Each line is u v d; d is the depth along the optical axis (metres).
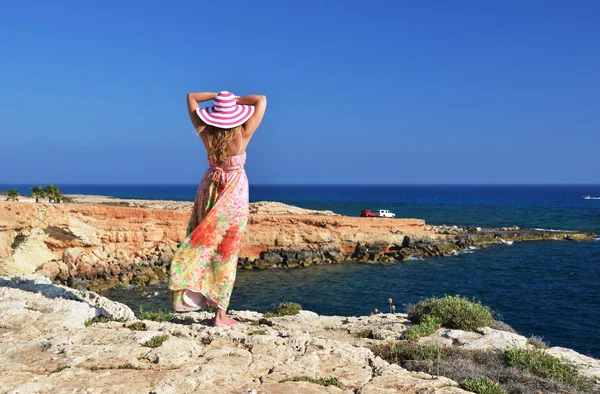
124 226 45.81
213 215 7.24
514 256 59.03
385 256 56.56
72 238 42.44
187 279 7.33
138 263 45.91
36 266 39.66
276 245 55.16
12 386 5.25
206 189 7.38
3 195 73.94
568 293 37.97
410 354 8.82
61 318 7.98
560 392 7.41
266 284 43.44
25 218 39.34
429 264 53.91
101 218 44.94
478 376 7.57
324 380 6.00
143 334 7.13
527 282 42.88
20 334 7.33
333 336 10.52
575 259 56.22
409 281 44.28
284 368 6.20
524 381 7.64
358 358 6.97
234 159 7.25
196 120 7.19
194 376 5.67
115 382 5.44
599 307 33.25
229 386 5.59
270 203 77.00
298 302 36.38
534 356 8.57
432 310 11.38
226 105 7.07
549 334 26.94
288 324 11.77
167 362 6.09
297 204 166.00
